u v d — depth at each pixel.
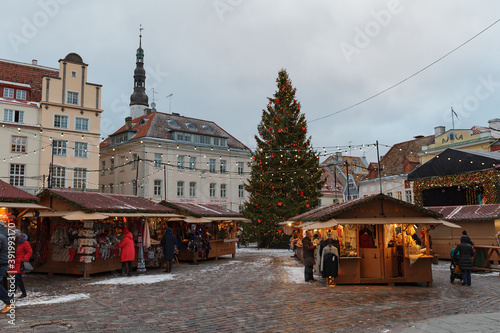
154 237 19.09
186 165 49.41
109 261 16.23
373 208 13.23
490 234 20.58
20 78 43.41
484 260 16.88
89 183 42.84
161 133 48.59
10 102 39.28
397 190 47.31
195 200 49.81
